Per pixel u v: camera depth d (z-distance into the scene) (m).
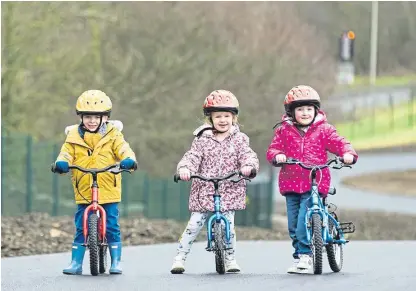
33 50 85.50
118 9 100.81
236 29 108.38
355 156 27.06
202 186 27.20
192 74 101.81
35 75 88.81
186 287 23.73
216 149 27.38
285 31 113.38
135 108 99.62
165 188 71.50
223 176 26.89
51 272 28.31
